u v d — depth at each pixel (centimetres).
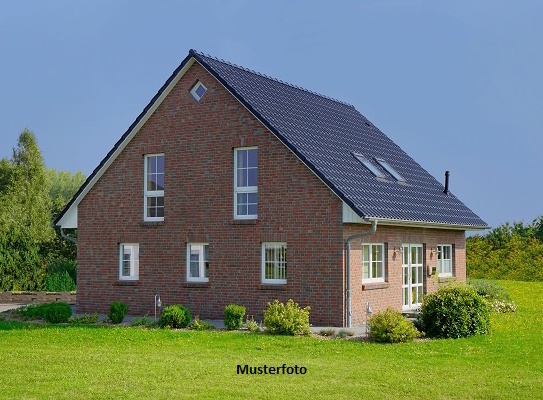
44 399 1162
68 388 1230
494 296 2803
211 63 2344
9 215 4578
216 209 2269
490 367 1418
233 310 1961
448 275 2723
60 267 3700
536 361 1489
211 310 2258
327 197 2069
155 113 2403
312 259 2086
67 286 3600
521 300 3002
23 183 5331
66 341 1747
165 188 2369
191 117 2331
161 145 2386
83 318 2167
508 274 4200
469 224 2645
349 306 2047
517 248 4244
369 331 1827
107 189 2492
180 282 2322
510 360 1497
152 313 2373
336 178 2111
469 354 1566
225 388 1227
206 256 2302
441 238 2648
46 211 4856
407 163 2891
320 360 1487
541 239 4281
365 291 2136
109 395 1181
